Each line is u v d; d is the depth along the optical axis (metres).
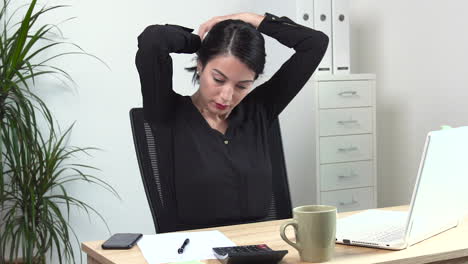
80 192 3.50
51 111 3.42
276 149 2.03
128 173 3.62
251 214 1.88
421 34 3.69
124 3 3.57
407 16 3.78
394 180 3.98
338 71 3.64
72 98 3.47
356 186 3.67
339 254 1.35
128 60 3.60
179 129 1.88
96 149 3.53
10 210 3.06
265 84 2.08
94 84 3.53
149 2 3.64
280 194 2.00
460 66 3.44
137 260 1.34
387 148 4.03
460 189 1.53
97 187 3.54
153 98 1.84
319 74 3.56
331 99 3.57
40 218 3.08
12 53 3.02
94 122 3.53
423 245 1.41
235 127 1.93
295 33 2.03
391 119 3.97
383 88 4.03
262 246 1.35
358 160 3.67
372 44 4.09
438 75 3.59
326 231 1.28
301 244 1.29
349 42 3.88
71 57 3.46
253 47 1.79
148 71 1.81
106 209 3.57
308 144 3.70
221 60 1.78
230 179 1.85
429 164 1.33
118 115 3.59
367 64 4.15
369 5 4.09
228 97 1.81
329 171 3.60
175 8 3.71
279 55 4.02
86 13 3.49
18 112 3.00
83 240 3.51
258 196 1.89
